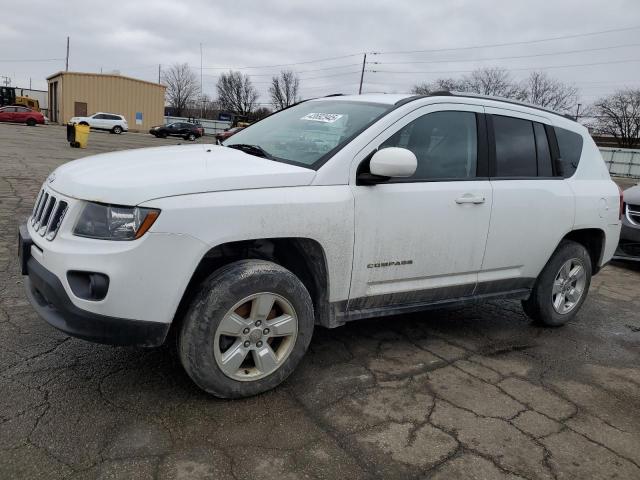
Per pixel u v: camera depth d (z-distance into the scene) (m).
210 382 2.84
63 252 2.62
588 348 4.30
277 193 2.92
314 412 2.95
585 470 2.64
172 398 2.95
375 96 3.94
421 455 2.64
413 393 3.26
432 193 3.50
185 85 85.06
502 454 2.71
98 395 2.92
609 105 60.66
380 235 3.31
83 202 2.67
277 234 2.89
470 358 3.87
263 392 3.09
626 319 5.16
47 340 3.54
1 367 3.16
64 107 47.41
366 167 3.26
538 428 2.99
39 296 2.98
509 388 3.44
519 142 4.13
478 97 3.95
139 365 3.29
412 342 4.07
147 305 2.62
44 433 2.55
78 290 2.59
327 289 3.22
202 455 2.50
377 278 3.39
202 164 3.03
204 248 2.69
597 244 4.83
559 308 4.60
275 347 3.14
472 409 3.13
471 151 3.81
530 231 4.10
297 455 2.56
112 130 41.56
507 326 4.66
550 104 64.62
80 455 2.42
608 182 4.83
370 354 3.78
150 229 2.57
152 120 52.25
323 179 3.11
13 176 10.77
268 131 3.93
